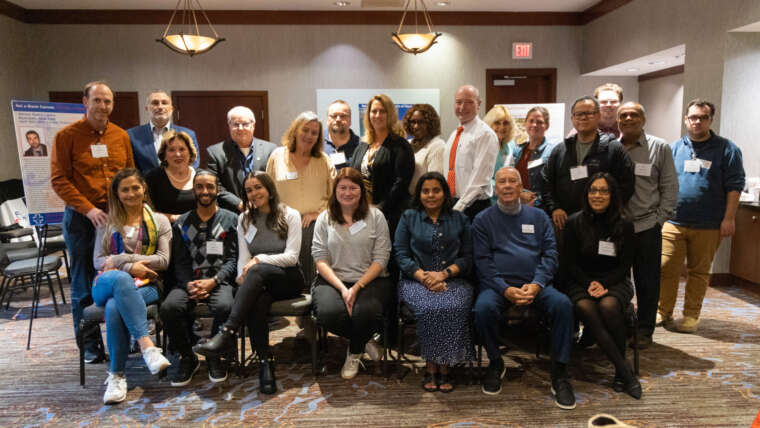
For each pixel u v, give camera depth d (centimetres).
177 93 634
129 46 623
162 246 284
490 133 312
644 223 302
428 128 332
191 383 271
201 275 284
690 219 337
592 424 123
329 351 314
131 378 279
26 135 335
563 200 298
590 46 643
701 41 443
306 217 311
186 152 308
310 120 304
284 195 319
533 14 651
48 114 344
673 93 632
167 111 347
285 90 643
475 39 651
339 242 280
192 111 641
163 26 623
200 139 644
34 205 341
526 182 375
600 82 679
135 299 255
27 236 525
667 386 258
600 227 272
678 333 335
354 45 642
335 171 332
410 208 296
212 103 641
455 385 265
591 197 268
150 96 342
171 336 266
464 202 303
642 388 257
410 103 654
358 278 281
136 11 615
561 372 246
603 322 259
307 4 605
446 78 654
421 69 650
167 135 305
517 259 272
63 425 231
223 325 258
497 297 263
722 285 446
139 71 628
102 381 277
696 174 339
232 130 347
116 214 276
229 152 348
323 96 646
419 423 228
